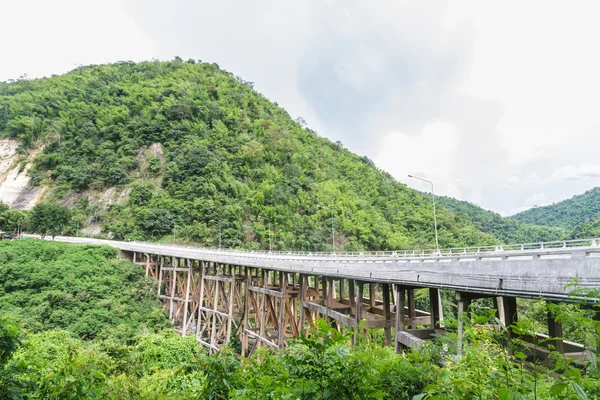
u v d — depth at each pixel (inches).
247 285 1196.5
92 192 3358.8
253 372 227.1
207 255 1392.7
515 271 444.8
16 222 2760.8
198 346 784.3
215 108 4288.9
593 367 153.6
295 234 3053.6
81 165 3533.5
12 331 191.3
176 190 3149.6
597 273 352.8
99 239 2463.1
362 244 3048.7
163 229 2810.0
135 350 732.0
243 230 2920.8
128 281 1685.5
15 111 4124.0
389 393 174.4
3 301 1333.7
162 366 693.9
